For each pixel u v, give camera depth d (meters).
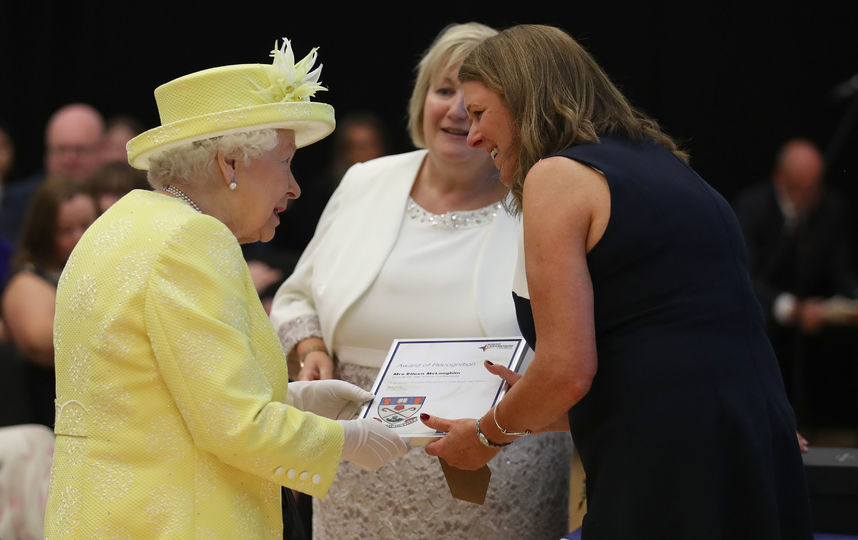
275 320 7.78
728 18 17.28
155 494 4.86
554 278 5.01
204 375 4.79
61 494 5.00
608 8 17.44
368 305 7.15
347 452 5.34
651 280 5.08
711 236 5.22
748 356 5.18
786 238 15.91
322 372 7.25
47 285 10.41
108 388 4.90
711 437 4.97
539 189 5.12
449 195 7.32
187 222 4.95
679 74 17.38
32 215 10.48
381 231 7.31
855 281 16.02
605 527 5.04
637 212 5.09
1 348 9.02
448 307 6.99
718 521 4.93
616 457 5.06
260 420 4.85
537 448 6.99
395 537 7.03
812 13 17.11
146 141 5.21
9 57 19.19
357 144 16.62
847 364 16.36
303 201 16.64
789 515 5.22
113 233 5.06
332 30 18.75
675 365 5.01
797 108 17.20
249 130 5.21
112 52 19.28
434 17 18.41
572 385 4.93
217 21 19.05
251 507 5.09
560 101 5.39
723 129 17.34
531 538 6.99
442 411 5.87
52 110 19.31
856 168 16.77
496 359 6.15
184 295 4.86
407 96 18.64
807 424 16.19
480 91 5.58
